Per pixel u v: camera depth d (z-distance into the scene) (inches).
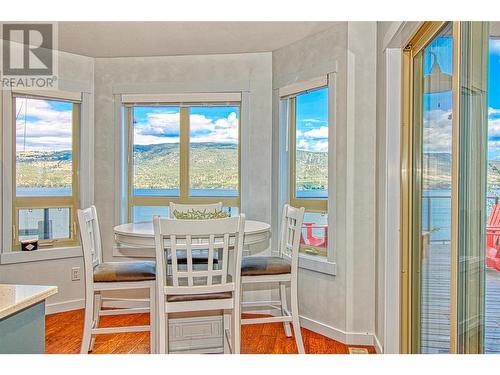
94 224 120.9
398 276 109.7
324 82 135.5
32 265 151.5
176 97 163.6
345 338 127.0
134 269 113.0
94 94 165.9
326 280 134.6
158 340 109.5
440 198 81.4
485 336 58.2
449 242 76.1
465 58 64.3
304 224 149.6
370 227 125.3
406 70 106.1
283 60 153.3
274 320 114.9
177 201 167.9
